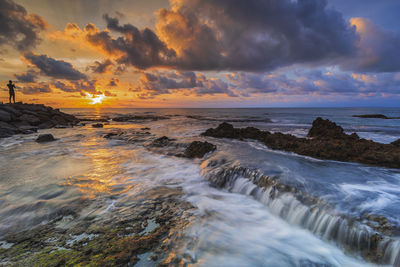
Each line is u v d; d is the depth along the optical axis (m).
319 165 8.01
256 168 7.11
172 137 16.81
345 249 3.79
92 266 3.07
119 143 15.57
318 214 4.43
